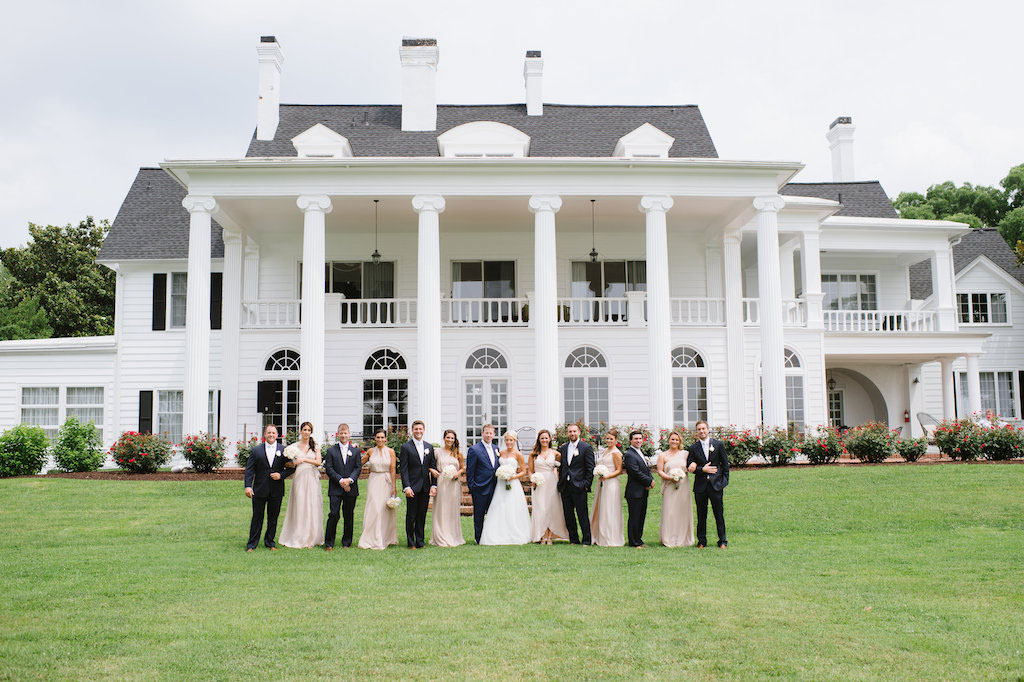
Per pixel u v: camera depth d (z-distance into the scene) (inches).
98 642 287.6
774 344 853.2
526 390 930.7
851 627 303.0
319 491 491.5
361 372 925.8
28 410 1035.3
